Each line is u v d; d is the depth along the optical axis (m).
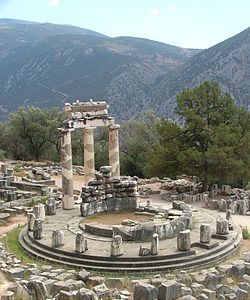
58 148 90.69
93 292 19.84
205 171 48.94
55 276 23.19
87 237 29.45
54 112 93.25
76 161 82.88
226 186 51.91
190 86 157.38
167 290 20.39
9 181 52.56
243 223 37.44
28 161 87.94
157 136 79.25
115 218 34.16
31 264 25.38
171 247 27.39
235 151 49.12
